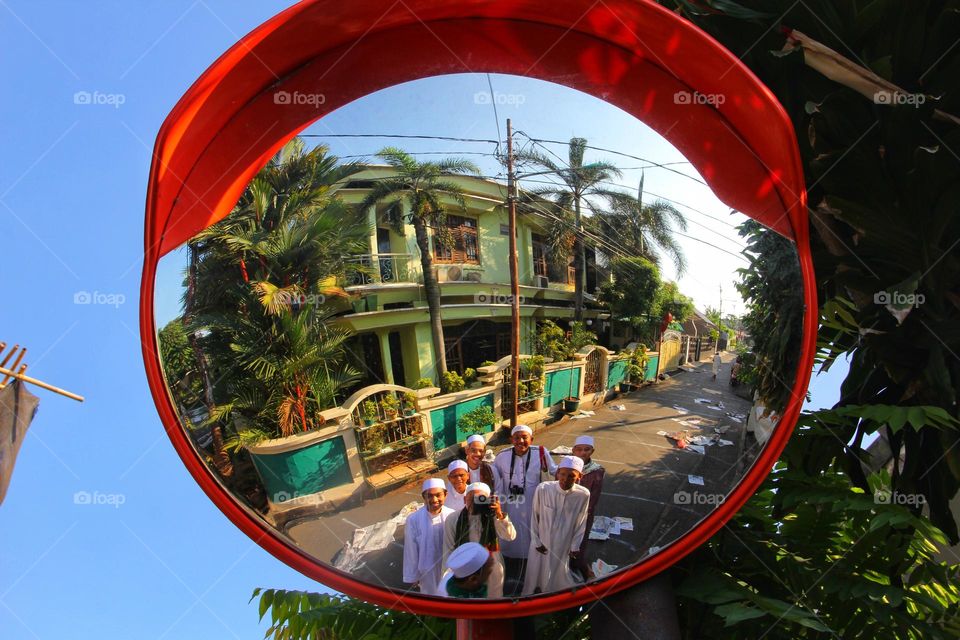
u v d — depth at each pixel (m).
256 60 1.04
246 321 1.08
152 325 1.06
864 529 1.76
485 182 1.15
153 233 1.04
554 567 1.12
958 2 1.46
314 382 1.10
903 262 1.64
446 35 1.18
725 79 1.06
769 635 1.55
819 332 1.98
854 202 1.61
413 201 1.13
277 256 1.09
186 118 1.01
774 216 1.12
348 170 1.12
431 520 1.12
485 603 1.13
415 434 1.12
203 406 1.09
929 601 1.50
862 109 1.55
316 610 2.20
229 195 1.10
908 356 1.64
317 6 0.99
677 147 1.18
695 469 1.11
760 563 1.63
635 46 1.16
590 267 1.15
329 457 1.11
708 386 1.12
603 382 1.15
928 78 1.54
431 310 1.12
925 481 1.67
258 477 1.11
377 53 1.17
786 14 1.58
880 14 1.49
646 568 1.12
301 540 1.12
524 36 1.19
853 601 1.62
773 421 1.07
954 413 1.56
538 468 1.13
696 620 1.58
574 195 1.16
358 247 1.11
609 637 1.17
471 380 1.12
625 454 1.12
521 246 1.14
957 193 1.48
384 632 2.11
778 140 1.04
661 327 1.14
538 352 1.13
